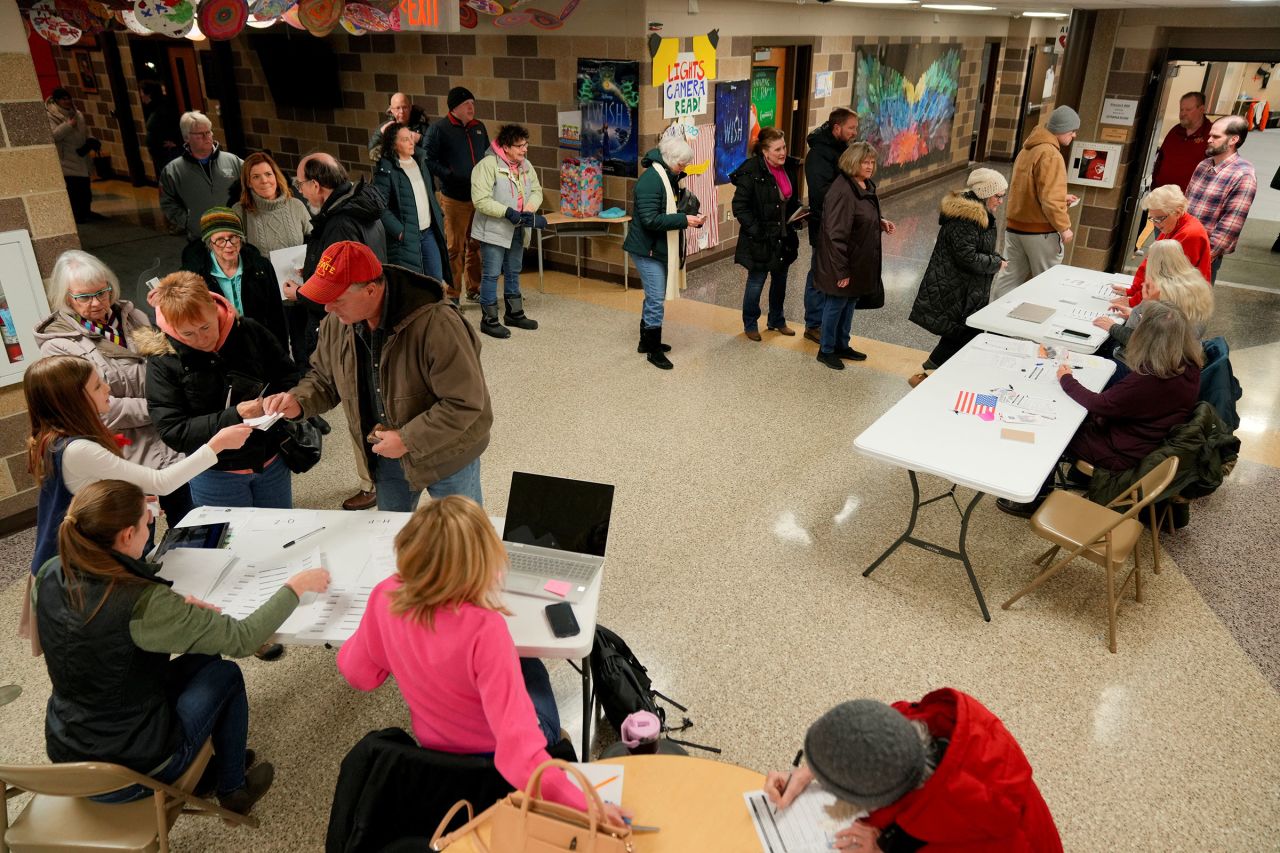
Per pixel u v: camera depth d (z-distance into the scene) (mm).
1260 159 8078
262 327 2834
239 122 9664
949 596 3385
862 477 4254
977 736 1375
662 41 6379
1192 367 3275
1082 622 3234
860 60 9172
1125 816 2414
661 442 4590
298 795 2461
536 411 4949
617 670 2471
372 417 2730
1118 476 3361
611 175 6918
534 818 1429
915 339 6145
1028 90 13406
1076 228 7117
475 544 1644
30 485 3846
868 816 1481
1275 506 4020
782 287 6039
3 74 3389
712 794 1709
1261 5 5469
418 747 1711
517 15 6219
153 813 1975
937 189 11508
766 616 3256
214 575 2232
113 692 1863
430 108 7762
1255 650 3086
